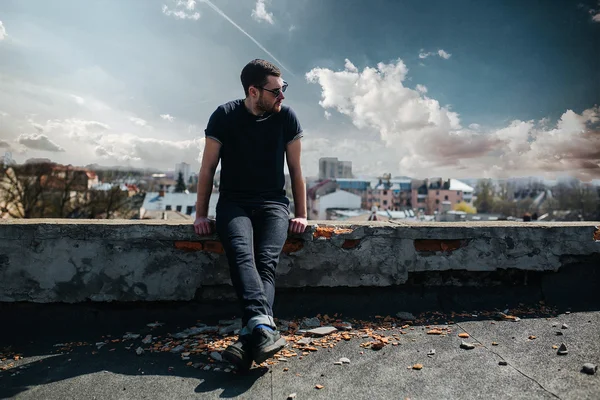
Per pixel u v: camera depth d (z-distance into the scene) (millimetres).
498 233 2891
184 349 2170
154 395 1656
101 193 30938
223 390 1686
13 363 2045
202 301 2666
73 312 2537
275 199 2348
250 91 2262
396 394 1618
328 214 68562
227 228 2105
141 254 2566
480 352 2025
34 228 2480
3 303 2486
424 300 2863
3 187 27141
